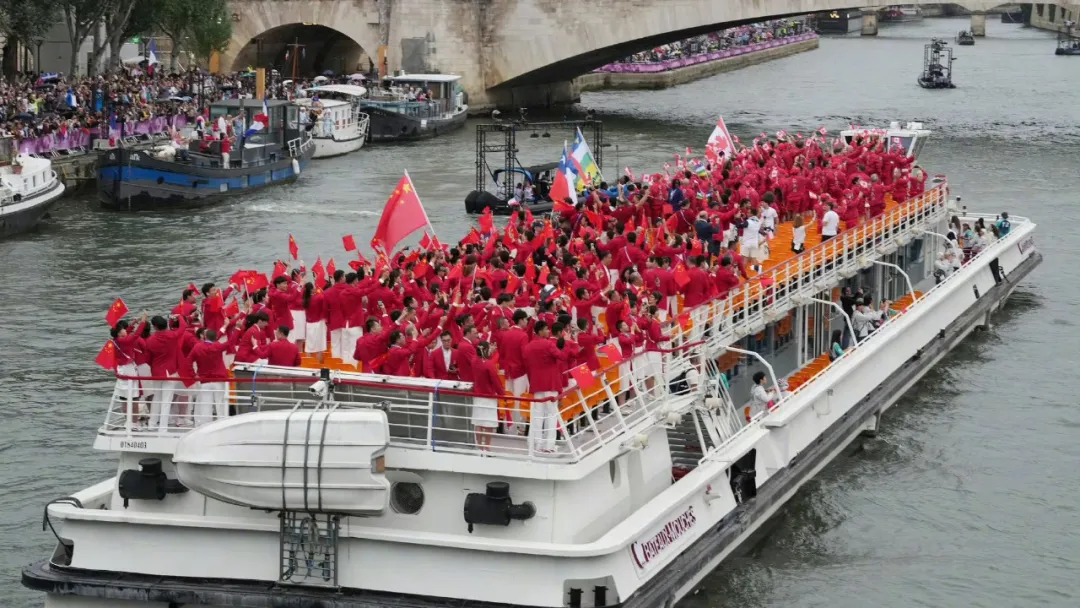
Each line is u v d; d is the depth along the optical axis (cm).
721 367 4034
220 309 3450
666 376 3406
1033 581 3684
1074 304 6444
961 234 6212
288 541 2895
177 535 2955
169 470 3038
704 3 12812
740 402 4156
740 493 3594
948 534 3947
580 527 2950
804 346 4556
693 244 4138
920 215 5634
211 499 2978
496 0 13788
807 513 4038
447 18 13750
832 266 4616
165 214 8650
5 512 3994
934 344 5309
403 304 3500
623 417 3200
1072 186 9306
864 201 5059
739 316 4022
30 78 11106
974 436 4712
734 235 4612
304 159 10356
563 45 13562
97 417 4812
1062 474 4403
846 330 4838
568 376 3081
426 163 10788
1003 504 4166
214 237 7856
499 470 2880
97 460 4412
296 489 2800
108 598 2945
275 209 8762
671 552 3161
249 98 11356
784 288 4238
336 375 2964
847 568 3709
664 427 3322
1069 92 15825
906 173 5594
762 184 5369
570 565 2827
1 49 11262
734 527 3425
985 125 12538
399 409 2933
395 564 2877
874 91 16312
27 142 9038
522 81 14125
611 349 3145
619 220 4791
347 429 2798
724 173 5516
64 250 7475
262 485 2805
